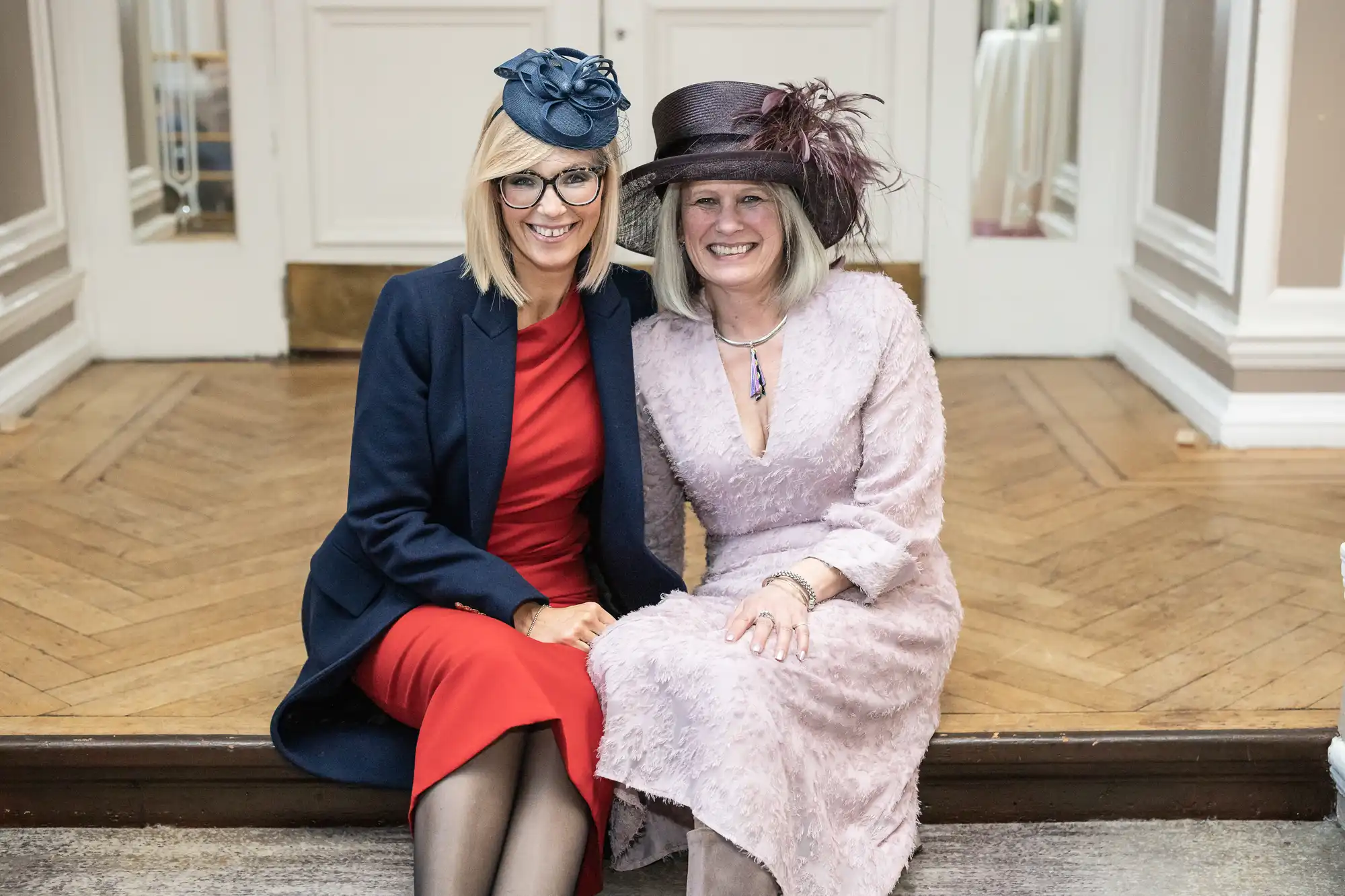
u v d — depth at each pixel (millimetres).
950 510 3223
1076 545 2992
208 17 4395
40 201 4250
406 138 4469
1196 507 3223
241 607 2676
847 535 1999
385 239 4520
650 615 1963
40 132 4242
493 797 1771
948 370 4477
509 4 4371
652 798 1923
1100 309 4590
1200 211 3945
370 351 2006
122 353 4582
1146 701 2283
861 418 2062
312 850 2143
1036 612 2654
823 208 2053
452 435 1997
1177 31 4117
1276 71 3494
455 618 1944
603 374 2041
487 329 1999
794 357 2053
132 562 2904
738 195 1997
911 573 2023
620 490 2047
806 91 2016
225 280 4551
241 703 2283
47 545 2994
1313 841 2154
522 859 1744
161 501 3281
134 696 2309
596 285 2037
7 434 3781
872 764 1997
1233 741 2164
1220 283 3729
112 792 2189
